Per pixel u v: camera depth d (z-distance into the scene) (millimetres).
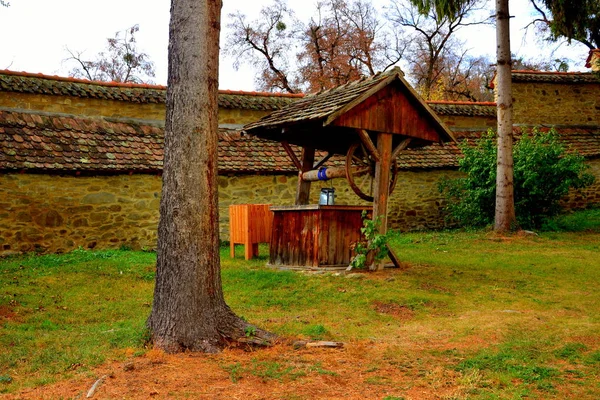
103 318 7195
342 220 9961
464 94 41438
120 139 13820
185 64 5570
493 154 15375
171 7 5742
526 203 14945
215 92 5711
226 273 9672
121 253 12023
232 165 14555
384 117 9406
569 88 20438
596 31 16312
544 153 14758
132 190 13508
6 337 5918
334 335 6086
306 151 11086
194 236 5508
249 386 4422
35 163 12031
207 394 4234
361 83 9680
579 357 5219
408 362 5109
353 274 9156
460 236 14391
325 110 8938
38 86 13445
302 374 4711
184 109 5555
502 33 14281
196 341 5383
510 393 4285
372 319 6934
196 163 5547
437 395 4254
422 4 15320
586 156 18562
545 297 7977
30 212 12266
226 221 14703
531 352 5371
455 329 6340
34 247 12266
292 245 10180
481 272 9633
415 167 16562
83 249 12516
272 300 7895
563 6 14797
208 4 5645
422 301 7707
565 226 15141
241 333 5633
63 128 13312
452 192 16812
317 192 15797
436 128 10055
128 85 14875
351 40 36656
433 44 37906
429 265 10266
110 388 4320
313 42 36781
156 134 14531
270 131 10648
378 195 9484
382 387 4445
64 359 5113
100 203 13086
